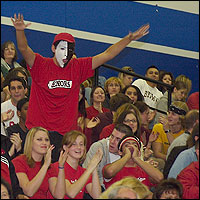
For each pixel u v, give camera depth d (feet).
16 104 55.16
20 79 55.67
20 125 52.26
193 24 77.51
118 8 74.18
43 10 69.00
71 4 70.95
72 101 52.34
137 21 75.05
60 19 70.18
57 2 69.97
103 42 72.95
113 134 50.83
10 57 61.16
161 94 65.92
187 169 46.78
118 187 41.50
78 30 71.46
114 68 59.93
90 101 59.93
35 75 51.90
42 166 45.29
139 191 42.27
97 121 56.39
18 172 45.57
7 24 65.26
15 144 49.19
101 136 54.54
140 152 51.55
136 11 75.10
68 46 52.31
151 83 65.41
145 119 58.44
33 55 51.72
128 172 49.52
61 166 45.27
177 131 57.62
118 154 50.83
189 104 61.31
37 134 46.80
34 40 68.08
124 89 62.23
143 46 73.77
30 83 59.62
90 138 55.98
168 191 44.60
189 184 45.98
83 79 53.36
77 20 71.46
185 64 75.92
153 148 57.47
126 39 54.03
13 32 65.21
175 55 75.66
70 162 47.55
